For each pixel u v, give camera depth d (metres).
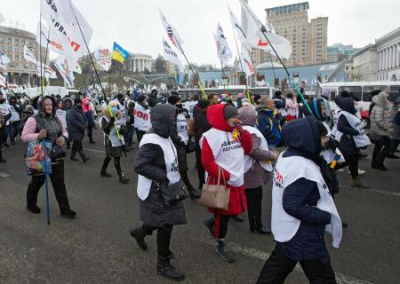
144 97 9.92
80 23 7.19
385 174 7.68
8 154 10.40
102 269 3.72
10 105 11.99
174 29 9.77
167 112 3.40
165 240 3.52
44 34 8.50
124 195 6.30
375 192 6.31
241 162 3.91
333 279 2.49
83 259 3.95
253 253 4.06
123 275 3.61
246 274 3.60
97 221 5.06
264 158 4.33
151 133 3.46
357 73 109.31
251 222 4.63
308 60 70.56
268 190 6.62
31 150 4.90
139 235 4.00
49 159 4.91
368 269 3.67
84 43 7.12
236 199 3.87
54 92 30.30
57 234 4.61
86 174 7.91
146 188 3.46
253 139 4.32
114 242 4.37
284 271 2.62
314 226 2.46
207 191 3.72
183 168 5.97
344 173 7.78
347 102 6.14
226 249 4.01
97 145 12.34
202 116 6.15
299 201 2.38
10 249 4.20
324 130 2.48
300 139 2.45
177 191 3.48
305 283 3.40
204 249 4.17
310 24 68.88
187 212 5.46
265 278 2.62
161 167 3.41
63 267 3.78
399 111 8.55
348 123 6.14
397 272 3.60
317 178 2.42
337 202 5.78
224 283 3.44
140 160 3.31
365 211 5.36
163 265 3.56
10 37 87.81
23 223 4.99
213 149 3.75
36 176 5.19
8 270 3.72
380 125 7.86
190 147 6.42
